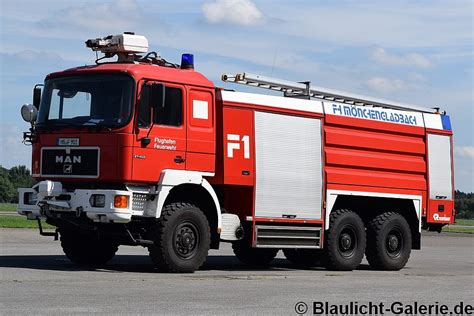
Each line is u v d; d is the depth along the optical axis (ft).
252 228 58.08
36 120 54.13
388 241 66.39
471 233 164.45
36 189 53.67
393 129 67.36
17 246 75.10
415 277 58.34
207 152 54.90
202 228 53.88
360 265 71.51
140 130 51.49
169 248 52.44
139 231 53.31
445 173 71.05
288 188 60.08
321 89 64.90
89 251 57.88
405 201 68.64
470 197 427.33
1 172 356.18
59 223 53.57
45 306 35.65
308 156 61.46
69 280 45.96
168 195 55.01
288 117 60.44
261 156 58.49
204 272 55.47
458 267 70.74
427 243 119.34
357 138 64.64
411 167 68.39
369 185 65.16
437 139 70.69
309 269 65.00
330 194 62.59
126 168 50.85
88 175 51.55
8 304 35.99
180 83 53.72
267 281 50.37
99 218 50.85
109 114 51.55
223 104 56.39
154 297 40.01
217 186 57.88
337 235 62.95
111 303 37.32
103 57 55.57
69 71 53.57
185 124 53.78
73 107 52.90
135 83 51.55
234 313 35.83
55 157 52.85
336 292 45.68
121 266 57.82
